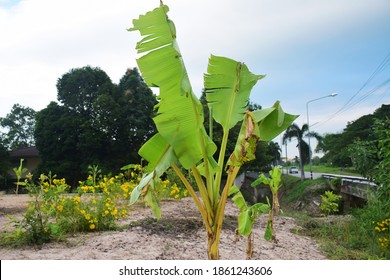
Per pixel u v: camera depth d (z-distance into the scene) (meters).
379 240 7.08
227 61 3.70
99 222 6.29
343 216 11.09
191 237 6.15
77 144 26.31
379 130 8.55
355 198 18.06
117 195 8.55
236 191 4.55
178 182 11.87
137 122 27.59
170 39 3.42
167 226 6.59
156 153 3.82
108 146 27.00
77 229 6.18
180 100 3.43
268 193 31.84
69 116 27.41
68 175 26.34
